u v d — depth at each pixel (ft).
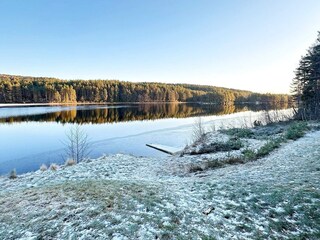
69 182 26.50
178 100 413.59
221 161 40.47
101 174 39.04
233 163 39.17
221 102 360.69
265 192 20.72
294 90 125.80
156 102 390.21
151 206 18.48
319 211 16.67
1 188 32.58
